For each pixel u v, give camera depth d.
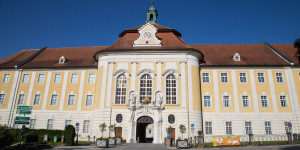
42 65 41.16
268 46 43.34
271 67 37.44
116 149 22.47
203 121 35.22
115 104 33.28
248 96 36.38
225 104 36.19
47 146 22.77
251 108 35.75
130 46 36.81
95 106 34.47
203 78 37.47
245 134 34.66
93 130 33.16
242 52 41.88
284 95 36.22
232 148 23.11
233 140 24.97
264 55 40.56
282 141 29.98
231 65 37.50
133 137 31.48
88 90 38.62
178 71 34.41
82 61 41.69
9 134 18.83
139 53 35.44
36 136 24.44
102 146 23.78
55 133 31.03
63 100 38.56
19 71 40.72
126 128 32.12
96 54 37.19
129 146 25.55
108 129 32.22
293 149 21.05
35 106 38.66
